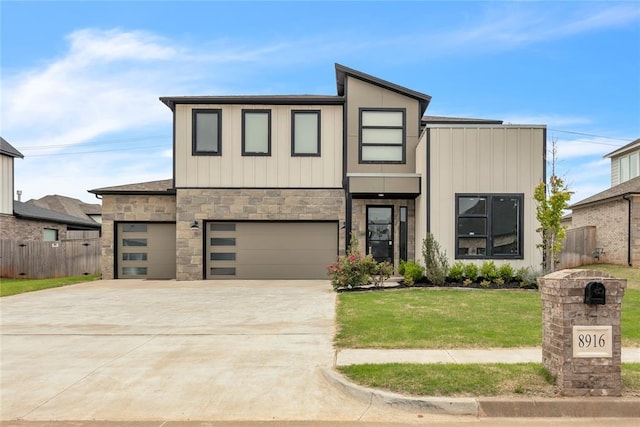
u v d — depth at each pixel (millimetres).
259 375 5512
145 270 16734
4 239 20000
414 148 15625
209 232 16203
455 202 13172
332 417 4414
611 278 4703
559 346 4730
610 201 19625
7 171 22188
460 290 12125
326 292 12578
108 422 4305
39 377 5480
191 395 4918
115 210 16641
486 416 4410
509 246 13133
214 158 16016
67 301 11195
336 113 16047
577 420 4340
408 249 15344
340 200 15945
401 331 7316
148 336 7496
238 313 9461
